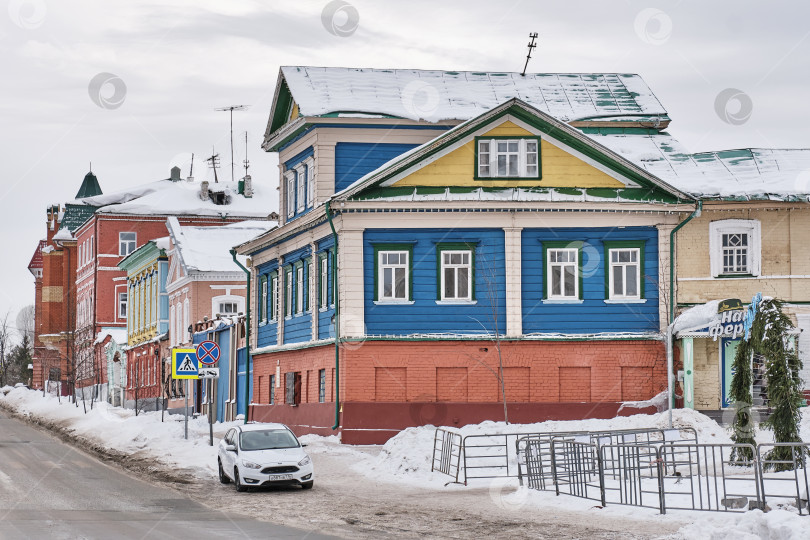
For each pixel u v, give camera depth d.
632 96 44.28
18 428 51.44
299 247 43.06
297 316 43.53
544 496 23.28
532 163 37.88
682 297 37.94
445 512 21.41
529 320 37.53
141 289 75.00
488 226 37.47
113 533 18.31
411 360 37.16
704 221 38.19
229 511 21.95
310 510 22.00
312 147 41.44
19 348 112.50
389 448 30.39
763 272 37.94
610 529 18.62
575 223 37.69
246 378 49.59
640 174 37.84
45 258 99.25
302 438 38.12
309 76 42.09
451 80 43.50
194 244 61.41
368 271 37.47
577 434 25.33
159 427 40.38
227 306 60.16
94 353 77.19
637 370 37.56
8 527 19.03
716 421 36.62
